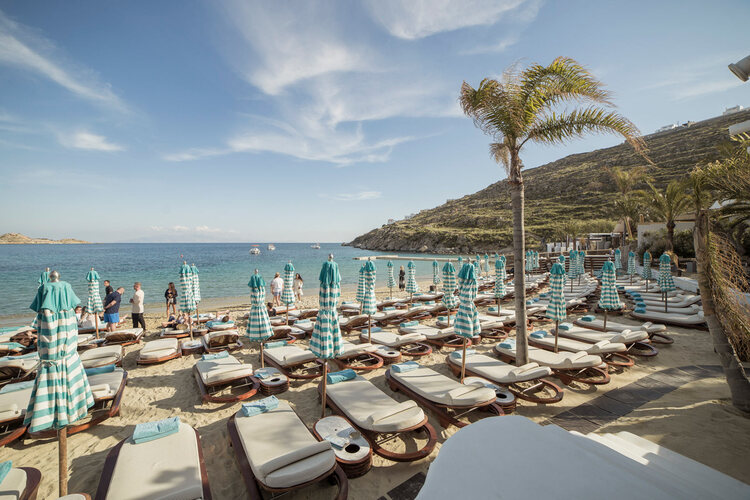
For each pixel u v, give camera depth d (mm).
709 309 4840
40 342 2979
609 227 45281
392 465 3783
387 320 10633
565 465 1864
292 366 6434
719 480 2414
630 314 10352
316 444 3320
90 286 8586
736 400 4680
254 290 6137
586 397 5312
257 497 3068
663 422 4453
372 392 4793
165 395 5699
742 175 5367
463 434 2158
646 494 1667
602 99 5293
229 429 3936
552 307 6820
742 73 4801
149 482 2949
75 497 2732
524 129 5879
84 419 4715
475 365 5855
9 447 4227
